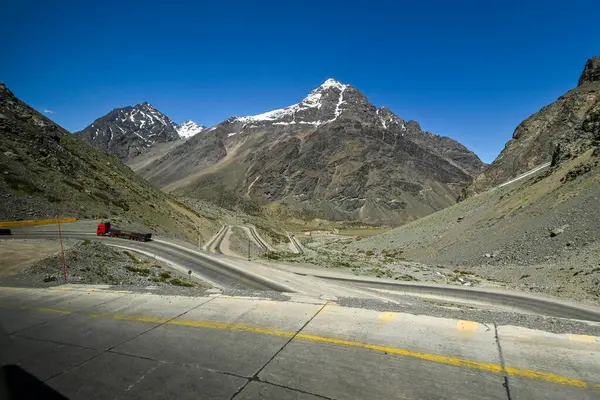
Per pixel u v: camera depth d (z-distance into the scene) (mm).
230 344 7379
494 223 60562
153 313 9602
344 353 6766
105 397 5531
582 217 41781
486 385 5516
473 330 7609
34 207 47281
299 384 5711
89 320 9234
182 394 5539
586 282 28859
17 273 15898
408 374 5914
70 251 21375
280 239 121062
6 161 51562
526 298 27359
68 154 67375
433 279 36406
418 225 91375
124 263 25969
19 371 6461
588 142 65375
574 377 5641
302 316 8906
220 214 147375
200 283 27547
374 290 28547
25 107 72062
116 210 59844
